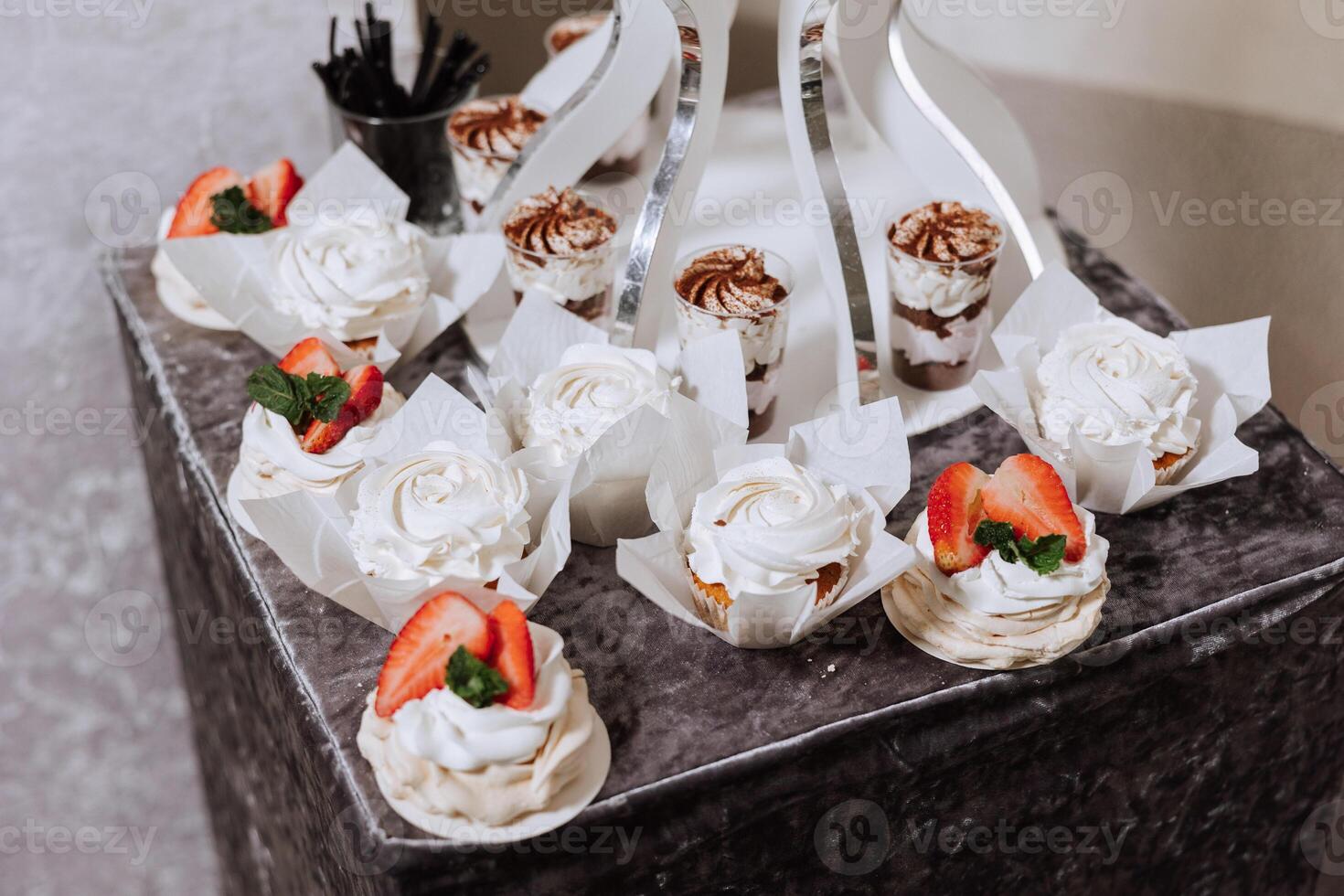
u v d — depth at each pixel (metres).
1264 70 0.96
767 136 1.02
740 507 0.72
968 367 0.85
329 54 0.94
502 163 0.91
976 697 0.72
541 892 0.69
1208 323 1.05
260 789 0.90
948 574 0.72
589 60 0.98
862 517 0.73
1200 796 0.81
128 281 0.93
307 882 0.83
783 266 0.81
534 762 0.67
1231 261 1.02
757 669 0.73
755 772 0.70
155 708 1.16
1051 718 0.73
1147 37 1.01
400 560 0.72
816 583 0.71
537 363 0.80
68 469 1.05
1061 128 1.09
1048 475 0.73
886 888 0.76
